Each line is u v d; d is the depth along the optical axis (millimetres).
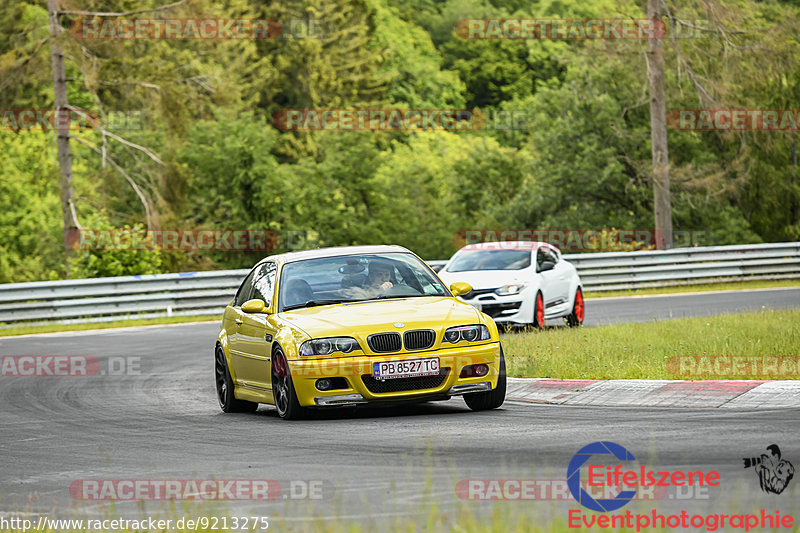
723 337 45094
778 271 101438
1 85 123688
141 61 131750
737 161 137625
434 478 22234
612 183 155125
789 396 30641
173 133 135125
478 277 60031
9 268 175000
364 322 32031
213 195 175625
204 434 31156
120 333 73000
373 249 37281
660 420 28453
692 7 109188
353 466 24344
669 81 139500
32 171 191250
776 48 107875
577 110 156625
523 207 160625
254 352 35062
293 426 31531
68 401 41531
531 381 37375
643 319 66000
